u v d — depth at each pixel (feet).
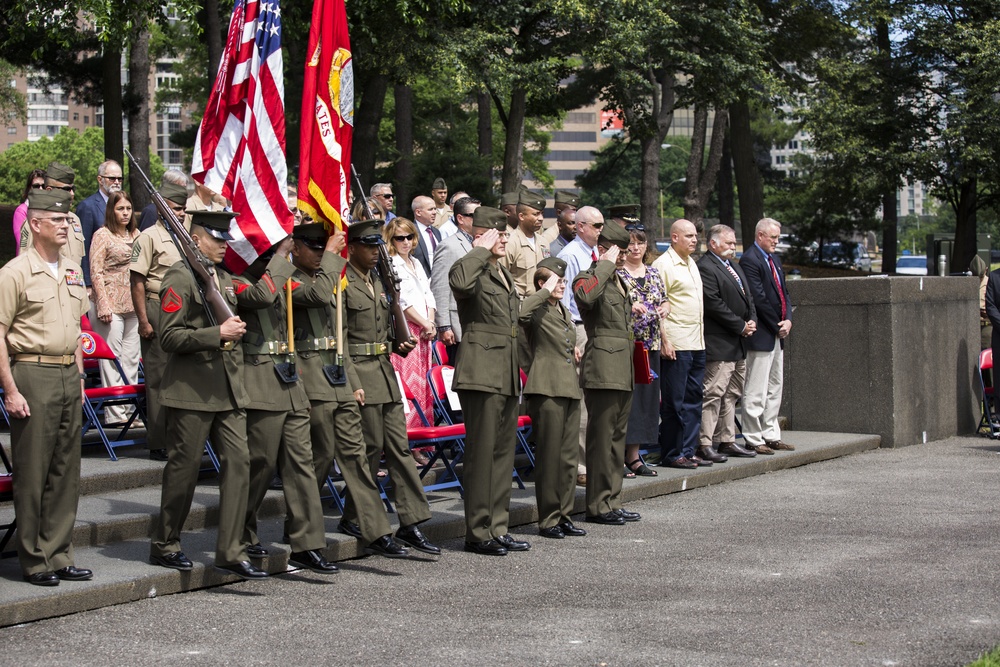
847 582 25.93
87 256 39.50
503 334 29.35
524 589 25.32
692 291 39.81
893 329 48.49
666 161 381.60
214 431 25.53
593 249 37.65
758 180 111.45
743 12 91.61
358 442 28.25
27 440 23.57
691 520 33.40
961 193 132.05
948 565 27.58
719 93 92.32
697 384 40.27
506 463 29.66
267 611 23.41
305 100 30.48
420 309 35.86
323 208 30.14
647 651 20.70
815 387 50.26
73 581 23.91
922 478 40.78
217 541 25.61
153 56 148.66
